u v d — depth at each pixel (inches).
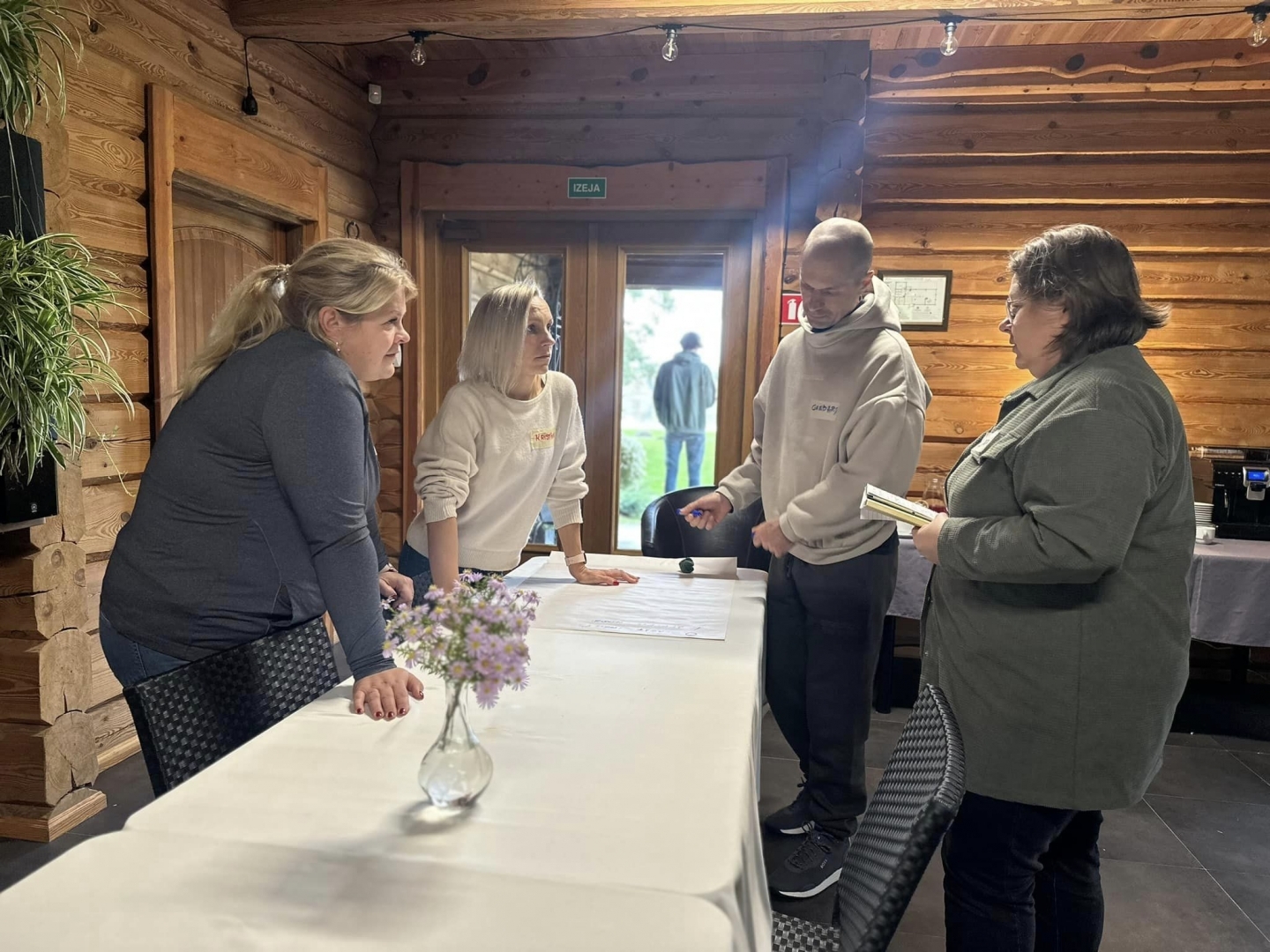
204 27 122.4
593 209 165.3
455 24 126.3
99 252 105.1
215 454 56.1
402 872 35.0
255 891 33.5
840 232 81.2
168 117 112.7
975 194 159.3
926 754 43.8
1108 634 51.8
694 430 201.5
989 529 53.1
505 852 36.6
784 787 112.0
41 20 81.7
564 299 173.3
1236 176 152.6
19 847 92.3
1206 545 134.0
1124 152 153.7
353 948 30.2
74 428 88.4
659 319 174.6
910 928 83.5
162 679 50.1
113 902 32.6
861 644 85.2
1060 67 149.9
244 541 57.6
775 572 90.8
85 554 101.9
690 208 162.1
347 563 53.7
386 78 167.6
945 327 161.3
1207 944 82.1
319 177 149.3
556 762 45.6
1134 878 93.7
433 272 173.5
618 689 56.6
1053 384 53.4
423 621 39.3
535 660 62.4
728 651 64.8
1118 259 52.9
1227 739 133.3
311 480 53.6
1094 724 52.2
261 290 58.9
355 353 60.4
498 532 85.4
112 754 111.6
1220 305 156.3
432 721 51.2
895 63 154.4
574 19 124.0
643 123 163.8
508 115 167.3
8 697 93.9
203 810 39.9
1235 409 156.8
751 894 39.8
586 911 32.5
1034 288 54.4
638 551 179.9
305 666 60.3
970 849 55.9
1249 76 145.0
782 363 92.2
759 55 157.5
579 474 90.7
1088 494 48.6
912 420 79.5
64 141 94.4
